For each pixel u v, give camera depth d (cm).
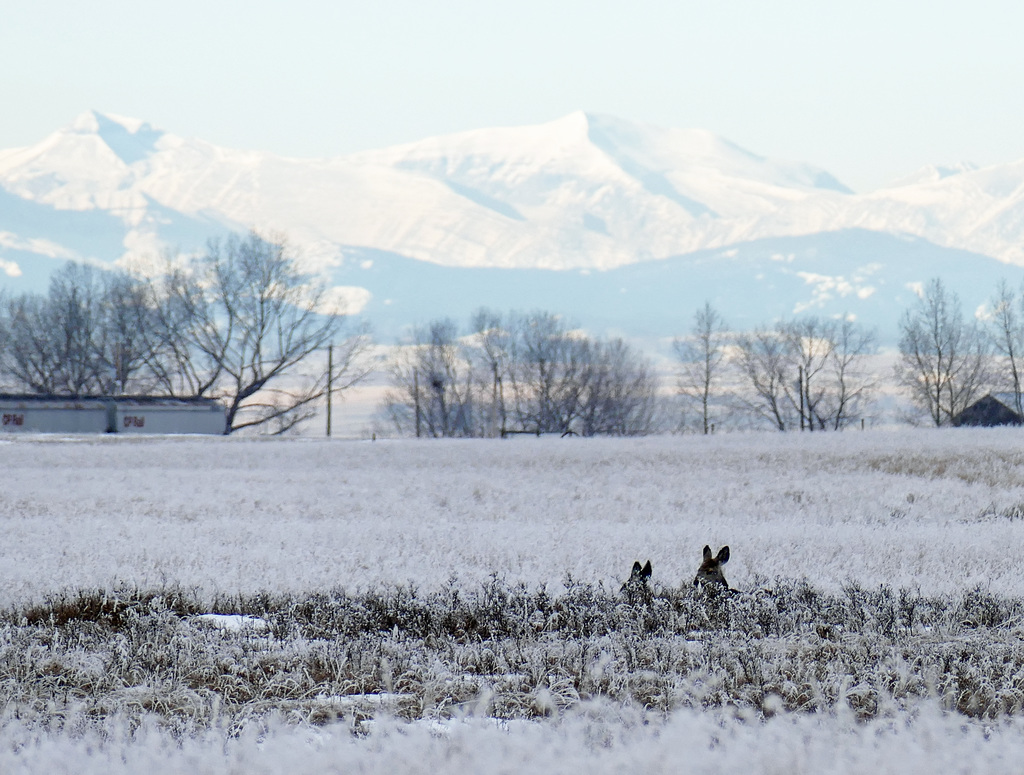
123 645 4522
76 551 7769
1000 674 3925
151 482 14638
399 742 2775
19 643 4550
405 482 14662
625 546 8219
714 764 2628
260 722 3234
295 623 5169
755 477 14862
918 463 15900
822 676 3950
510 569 7244
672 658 4225
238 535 8962
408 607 5481
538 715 3553
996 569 7375
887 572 7169
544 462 17388
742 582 6538
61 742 2962
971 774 2595
